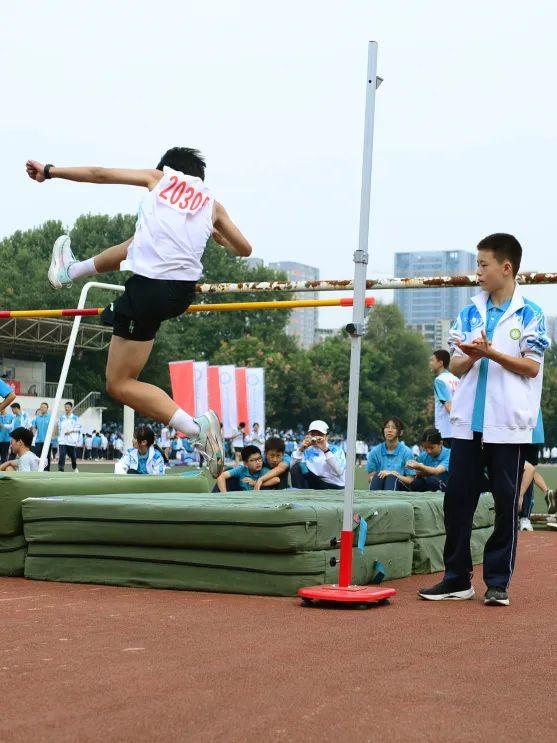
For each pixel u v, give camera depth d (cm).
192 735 227
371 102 445
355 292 443
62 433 2358
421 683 281
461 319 464
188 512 462
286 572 447
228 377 2064
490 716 249
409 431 7200
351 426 443
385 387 6769
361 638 350
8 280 5422
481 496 649
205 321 6225
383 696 265
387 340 7288
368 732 232
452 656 321
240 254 464
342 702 258
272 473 808
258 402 2062
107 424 5409
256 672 290
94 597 443
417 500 576
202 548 465
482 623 389
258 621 382
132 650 319
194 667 295
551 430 7456
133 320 432
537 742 228
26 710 245
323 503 486
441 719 245
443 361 820
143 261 429
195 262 435
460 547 458
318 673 291
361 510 485
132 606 415
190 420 448
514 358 442
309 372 6103
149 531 472
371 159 444
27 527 506
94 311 755
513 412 441
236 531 453
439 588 458
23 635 345
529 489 966
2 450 1819
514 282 459
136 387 450
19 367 4681
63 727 231
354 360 443
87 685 270
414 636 356
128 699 256
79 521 489
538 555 700
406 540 547
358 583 487
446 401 797
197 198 439
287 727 235
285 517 443
